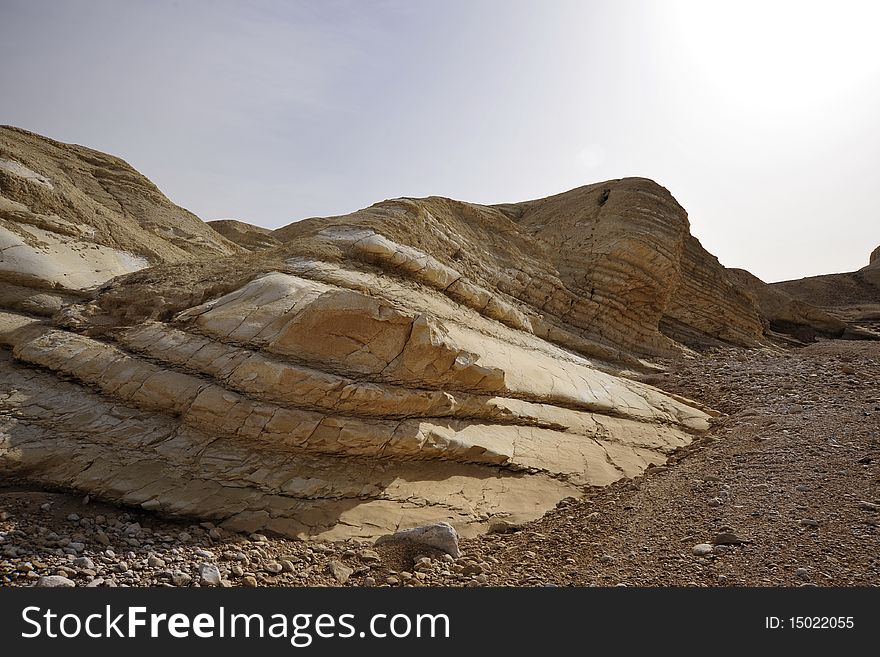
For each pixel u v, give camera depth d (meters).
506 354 10.88
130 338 8.40
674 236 18.33
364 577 5.61
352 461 7.33
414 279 11.78
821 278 49.19
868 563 4.94
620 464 9.09
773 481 7.27
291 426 7.02
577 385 11.05
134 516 6.26
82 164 18.17
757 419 10.63
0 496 6.14
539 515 7.49
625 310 17.42
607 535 6.54
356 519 6.69
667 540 6.10
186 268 10.80
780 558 5.24
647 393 12.02
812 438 8.77
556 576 5.57
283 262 10.40
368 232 11.89
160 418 7.34
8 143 13.98
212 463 6.82
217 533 6.11
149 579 5.17
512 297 15.00
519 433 8.95
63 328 8.79
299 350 7.67
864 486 6.66
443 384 8.32
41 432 6.96
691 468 8.54
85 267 10.98
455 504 7.30
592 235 18.52
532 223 21.19
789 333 30.41
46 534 5.67
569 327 16.05
